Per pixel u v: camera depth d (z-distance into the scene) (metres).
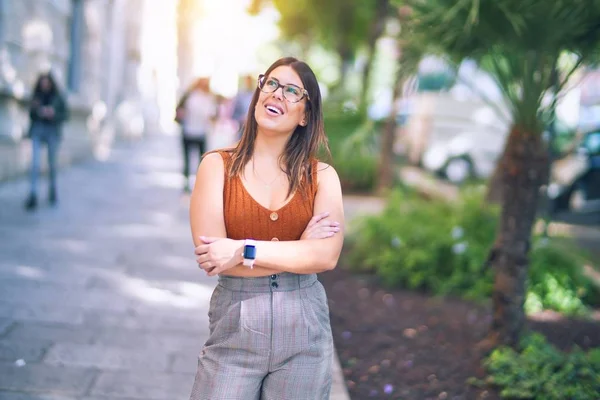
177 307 5.46
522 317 4.63
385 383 4.21
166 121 30.09
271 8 19.53
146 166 15.61
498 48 4.43
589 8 3.96
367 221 7.60
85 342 4.55
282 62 2.46
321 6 17.34
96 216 8.94
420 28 4.54
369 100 13.02
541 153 4.47
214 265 2.27
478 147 16.95
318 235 2.36
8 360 4.15
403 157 17.12
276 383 2.34
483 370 4.32
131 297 5.61
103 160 16.09
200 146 11.07
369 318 5.57
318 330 2.35
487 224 7.38
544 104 4.67
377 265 7.03
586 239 10.25
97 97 16.80
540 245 6.63
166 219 9.16
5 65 10.09
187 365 4.31
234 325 2.29
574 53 4.40
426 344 4.90
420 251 6.73
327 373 2.40
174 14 30.67
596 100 12.05
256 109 2.42
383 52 17.20
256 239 2.40
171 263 6.82
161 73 27.86
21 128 11.14
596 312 6.09
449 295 6.43
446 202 8.59
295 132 2.47
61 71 13.34
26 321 4.85
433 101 18.73
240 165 2.39
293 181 2.39
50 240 7.34
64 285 5.77
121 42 21.94
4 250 6.73
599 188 11.65
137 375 4.10
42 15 11.62
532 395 3.85
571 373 3.90
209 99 11.02
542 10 3.91
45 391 3.80
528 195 4.50
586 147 11.68
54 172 9.20
